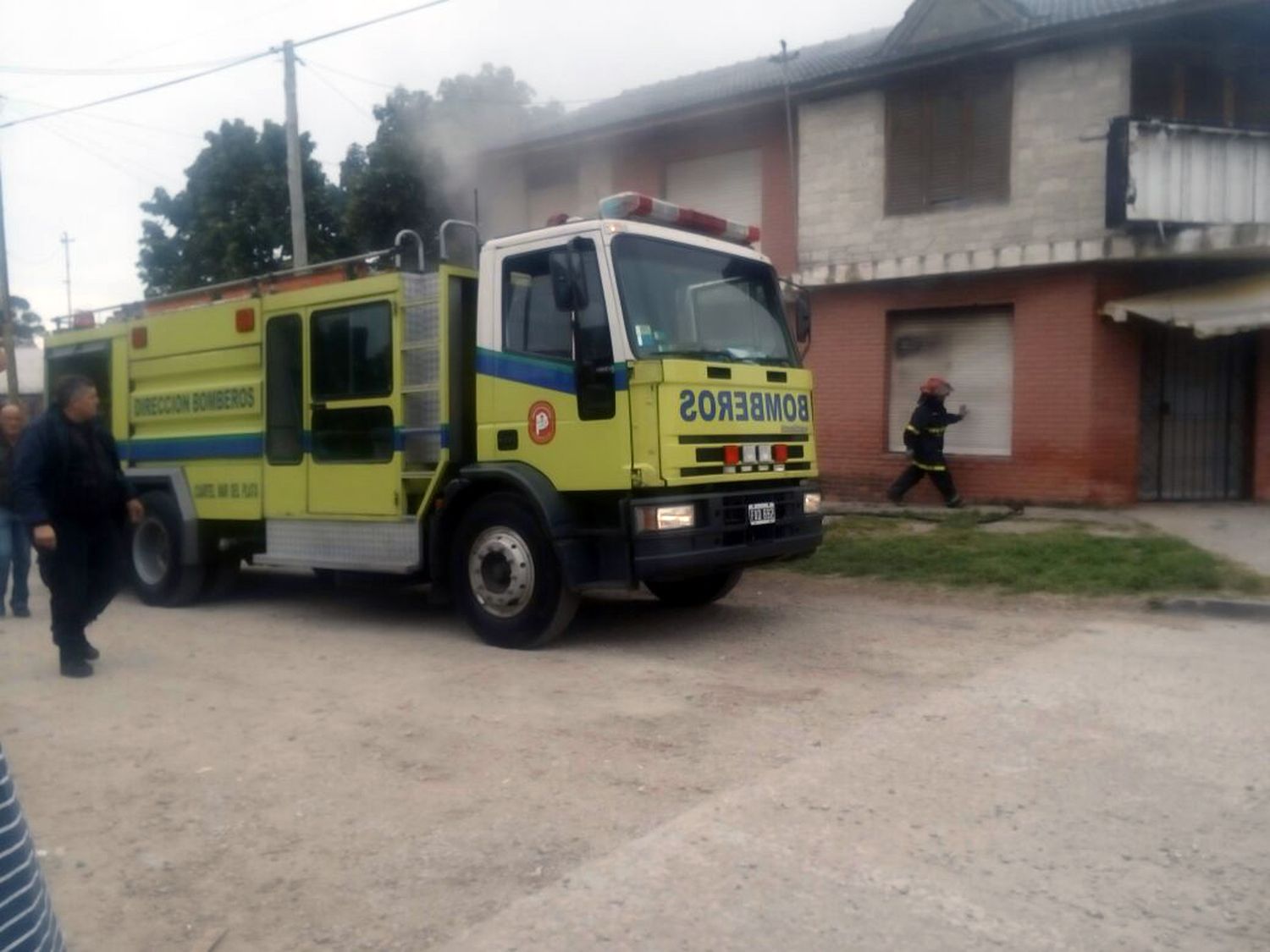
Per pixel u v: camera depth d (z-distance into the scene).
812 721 5.94
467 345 8.32
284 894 4.07
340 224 24.55
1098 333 13.16
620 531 7.26
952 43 13.78
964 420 14.35
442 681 7.04
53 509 7.21
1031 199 13.49
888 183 14.65
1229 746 5.41
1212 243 12.32
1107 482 13.28
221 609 10.19
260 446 9.52
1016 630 8.18
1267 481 13.53
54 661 7.93
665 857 4.26
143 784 5.24
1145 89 13.16
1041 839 4.36
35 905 2.42
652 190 17.58
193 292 10.32
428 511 8.29
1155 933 3.62
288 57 18.41
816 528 8.51
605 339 7.30
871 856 4.22
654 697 6.50
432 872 4.21
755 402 7.91
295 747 5.73
